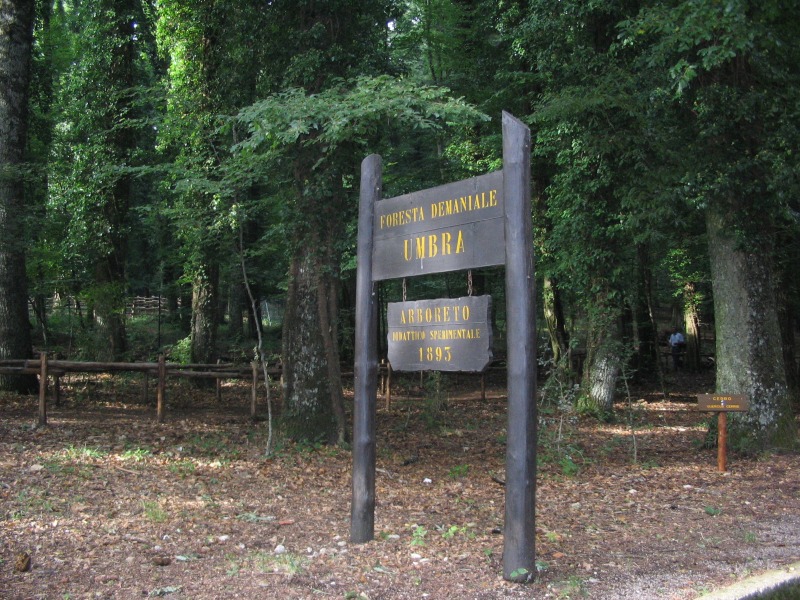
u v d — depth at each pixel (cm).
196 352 1800
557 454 1007
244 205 1143
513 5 1688
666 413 1582
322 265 1052
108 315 1900
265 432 1125
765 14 901
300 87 1025
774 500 744
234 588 454
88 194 1769
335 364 1052
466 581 470
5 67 1402
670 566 511
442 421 1377
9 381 1415
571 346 1164
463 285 2494
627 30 1002
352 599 435
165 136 1283
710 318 3192
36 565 487
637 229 1352
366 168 592
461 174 1914
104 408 1338
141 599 432
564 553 544
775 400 984
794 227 1431
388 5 1264
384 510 692
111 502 662
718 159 1002
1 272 1419
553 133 1458
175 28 1623
